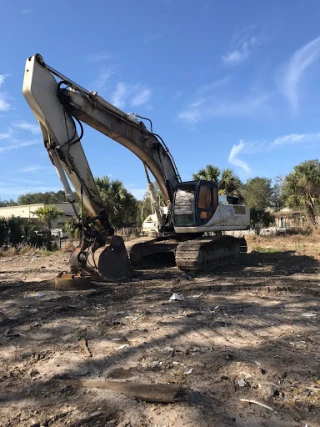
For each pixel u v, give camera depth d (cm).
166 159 1198
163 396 355
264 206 6356
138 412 338
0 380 413
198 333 552
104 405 351
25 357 480
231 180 2969
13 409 351
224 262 1319
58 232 2952
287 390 372
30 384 401
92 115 937
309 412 333
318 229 3047
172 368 431
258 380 391
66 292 866
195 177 3006
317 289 849
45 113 843
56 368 442
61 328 596
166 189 1212
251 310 682
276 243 2391
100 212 965
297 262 1377
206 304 734
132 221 3331
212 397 361
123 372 425
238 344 505
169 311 678
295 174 3238
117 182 3019
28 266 1526
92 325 607
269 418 325
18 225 2472
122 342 523
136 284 941
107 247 943
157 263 1338
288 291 852
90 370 434
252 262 1373
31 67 824
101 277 918
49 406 353
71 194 891
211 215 1192
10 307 750
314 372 412
